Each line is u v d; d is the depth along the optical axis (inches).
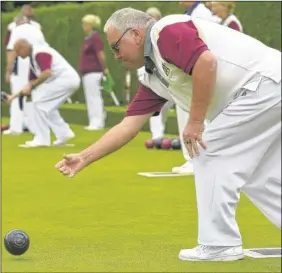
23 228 419.5
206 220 340.5
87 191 537.0
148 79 347.9
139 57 336.2
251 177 340.5
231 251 341.7
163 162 681.0
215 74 320.5
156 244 378.6
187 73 323.9
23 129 989.2
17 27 856.9
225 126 332.8
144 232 406.6
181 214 454.6
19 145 829.8
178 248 369.7
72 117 1171.9
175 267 334.0
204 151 336.2
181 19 329.1
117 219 441.4
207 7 668.1
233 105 332.8
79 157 352.2
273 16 990.4
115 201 497.7
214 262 341.1
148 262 343.3
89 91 1029.2
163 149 779.4
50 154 748.0
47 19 1360.7
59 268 334.0
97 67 1019.3
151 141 788.0
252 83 330.3
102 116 1040.2
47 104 805.2
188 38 319.6
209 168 336.8
